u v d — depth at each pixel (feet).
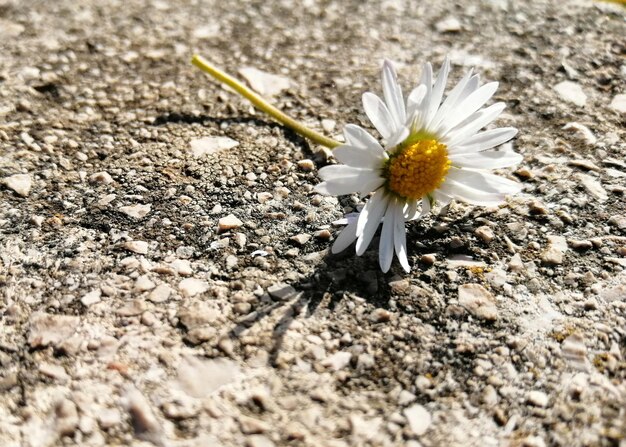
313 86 0.32
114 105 0.30
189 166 0.27
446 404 0.19
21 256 0.23
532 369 0.20
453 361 0.20
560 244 0.24
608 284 0.23
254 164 0.27
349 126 0.22
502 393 0.20
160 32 0.35
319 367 0.20
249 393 0.20
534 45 0.34
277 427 0.19
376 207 0.22
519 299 0.22
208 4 0.38
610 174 0.27
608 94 0.31
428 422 0.19
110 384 0.20
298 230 0.24
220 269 0.23
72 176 0.26
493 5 0.38
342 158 0.22
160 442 0.18
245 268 0.23
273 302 0.22
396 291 0.22
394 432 0.19
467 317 0.22
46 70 0.32
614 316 0.22
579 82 0.32
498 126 0.29
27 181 0.26
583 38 0.35
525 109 0.30
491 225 0.25
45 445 0.18
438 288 0.22
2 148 0.27
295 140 0.29
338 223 0.23
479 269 0.23
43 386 0.20
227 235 0.24
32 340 0.21
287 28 0.36
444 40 0.35
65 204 0.25
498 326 0.21
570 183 0.26
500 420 0.19
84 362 0.20
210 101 0.31
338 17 0.37
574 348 0.21
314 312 0.22
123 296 0.22
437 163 0.22
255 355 0.20
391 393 0.20
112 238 0.24
